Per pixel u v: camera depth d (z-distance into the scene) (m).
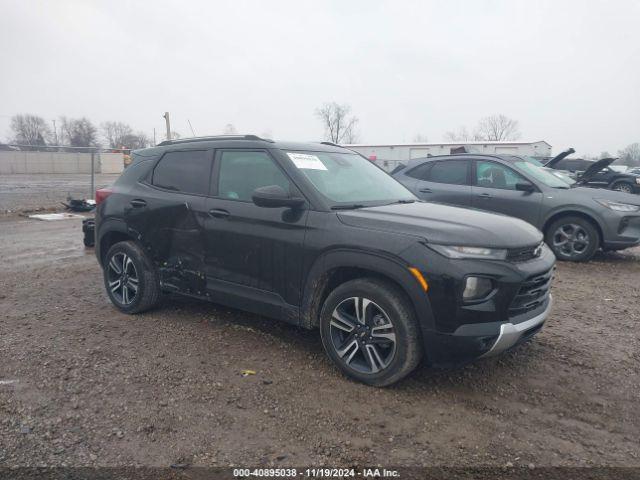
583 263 7.66
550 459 2.75
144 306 4.91
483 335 3.15
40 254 8.04
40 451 2.76
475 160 8.42
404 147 40.88
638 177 20.95
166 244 4.64
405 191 4.77
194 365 3.85
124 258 5.02
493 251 3.25
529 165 8.30
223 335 4.46
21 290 5.90
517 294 3.26
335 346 3.66
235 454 2.77
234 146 4.42
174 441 2.88
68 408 3.20
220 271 4.27
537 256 3.55
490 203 8.09
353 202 3.98
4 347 4.14
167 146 4.98
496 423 3.10
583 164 22.61
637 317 5.09
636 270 7.25
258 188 4.04
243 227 4.07
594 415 3.21
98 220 5.29
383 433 2.98
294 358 3.99
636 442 2.93
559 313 5.21
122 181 5.21
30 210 13.52
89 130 81.56
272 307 3.97
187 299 5.54
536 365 3.91
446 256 3.19
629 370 3.85
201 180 4.51
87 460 2.69
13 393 3.37
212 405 3.27
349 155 4.91
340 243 3.53
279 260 3.88
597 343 4.38
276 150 4.16
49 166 39.09
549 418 3.17
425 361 3.90
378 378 3.45
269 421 3.09
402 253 3.28
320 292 3.78
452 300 3.15
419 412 3.21
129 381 3.57
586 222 7.56
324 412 3.20
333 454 2.78
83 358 3.94
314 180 4.00
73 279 6.43
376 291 3.40
